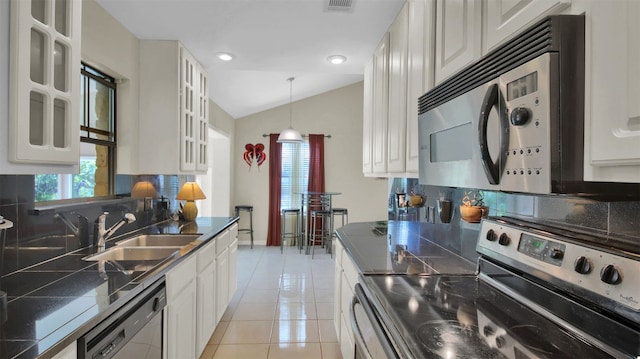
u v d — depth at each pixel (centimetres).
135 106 266
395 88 211
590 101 69
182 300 188
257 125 636
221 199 587
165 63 273
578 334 88
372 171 275
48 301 118
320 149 635
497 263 127
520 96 82
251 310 329
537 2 82
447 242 198
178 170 275
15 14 104
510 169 86
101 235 207
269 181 633
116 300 119
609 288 80
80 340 101
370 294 125
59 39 123
